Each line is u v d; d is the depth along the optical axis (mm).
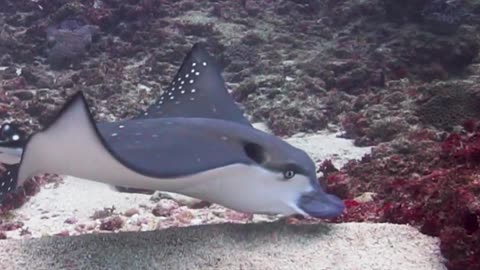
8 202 2957
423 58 5395
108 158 1941
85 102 1860
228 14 6422
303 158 2232
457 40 5473
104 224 2721
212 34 5930
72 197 3066
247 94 4734
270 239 2176
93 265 2078
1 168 3016
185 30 6027
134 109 4457
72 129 1899
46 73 5250
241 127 2281
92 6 6555
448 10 5746
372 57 5379
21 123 3934
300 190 2182
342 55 5398
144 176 1970
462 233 2096
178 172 1994
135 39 5891
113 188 3123
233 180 2107
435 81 4668
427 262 2076
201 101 2705
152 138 2111
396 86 4625
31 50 5848
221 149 2129
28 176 2006
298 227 2240
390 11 6012
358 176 3002
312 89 4695
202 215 2812
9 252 2145
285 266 2049
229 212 2814
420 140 3330
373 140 3781
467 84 3891
